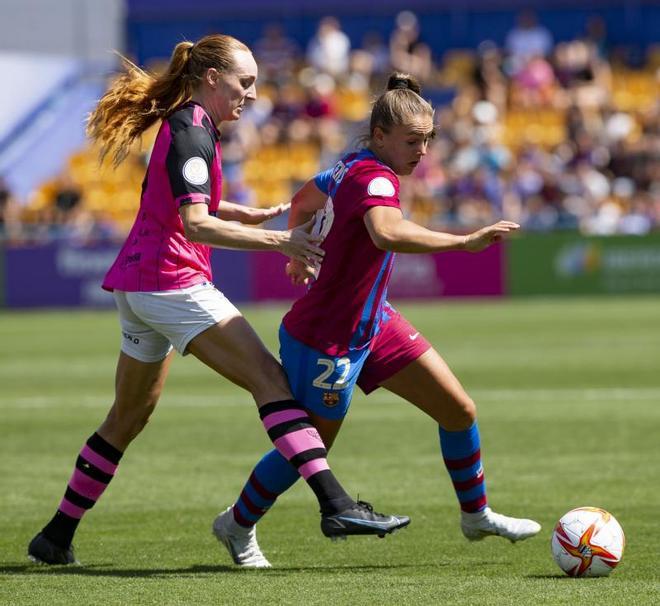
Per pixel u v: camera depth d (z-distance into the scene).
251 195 92.38
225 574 18.78
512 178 89.62
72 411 39.00
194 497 25.84
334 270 18.36
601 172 91.88
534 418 35.72
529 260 80.75
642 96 99.19
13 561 20.20
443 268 81.12
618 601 16.28
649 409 36.91
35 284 82.94
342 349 18.55
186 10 111.38
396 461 29.91
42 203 95.31
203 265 18.92
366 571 18.98
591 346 54.16
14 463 30.17
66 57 119.50
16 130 107.25
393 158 18.59
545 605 16.05
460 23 107.94
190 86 18.91
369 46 107.31
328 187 19.06
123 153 19.45
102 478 19.91
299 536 22.06
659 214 84.88
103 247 82.25
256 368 18.50
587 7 105.88
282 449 18.19
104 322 73.19
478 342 56.56
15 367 51.38
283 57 105.94
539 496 25.16
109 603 16.59
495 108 97.94
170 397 42.19
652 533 21.41
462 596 16.64
